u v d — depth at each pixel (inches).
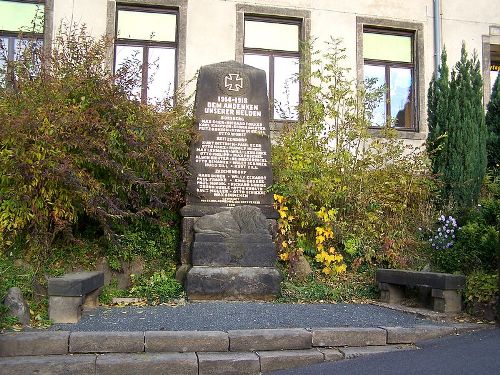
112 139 292.0
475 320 253.1
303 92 419.2
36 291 261.7
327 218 352.5
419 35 514.0
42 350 199.0
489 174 432.8
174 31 479.5
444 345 218.4
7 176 272.2
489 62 523.2
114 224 319.6
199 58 471.8
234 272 295.4
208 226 304.3
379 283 307.0
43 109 273.4
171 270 323.0
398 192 382.6
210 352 205.9
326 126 404.5
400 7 513.3
